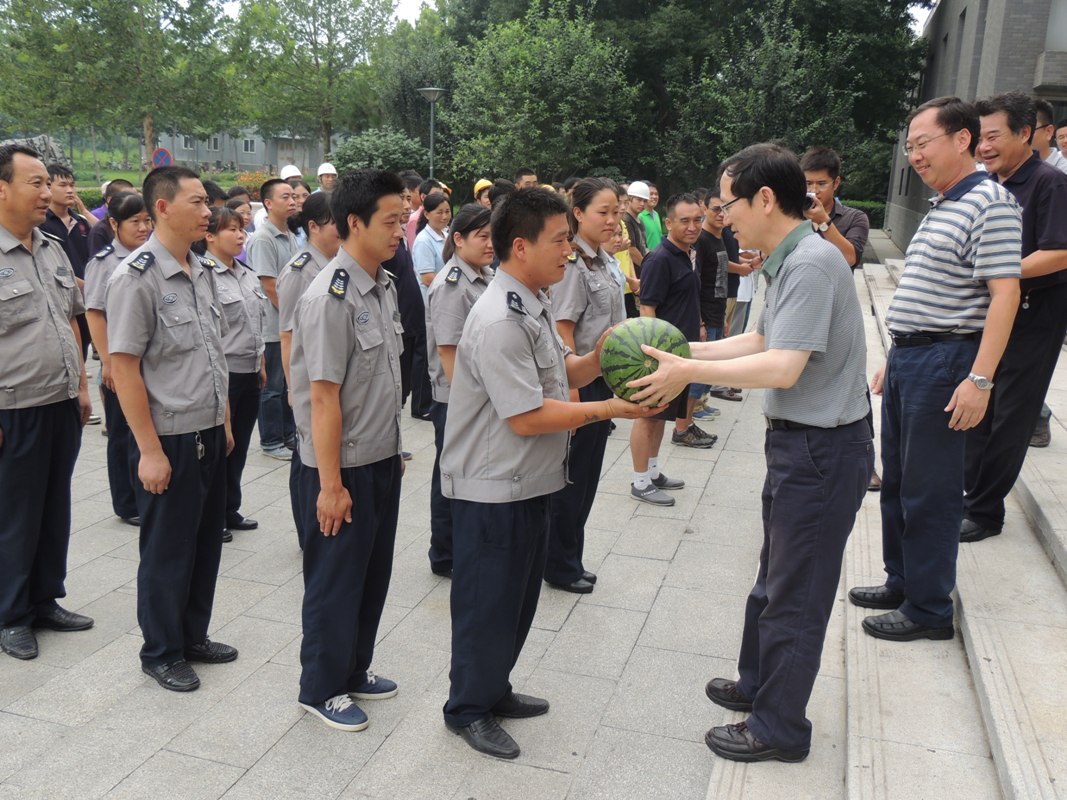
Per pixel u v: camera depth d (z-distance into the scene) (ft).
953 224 10.38
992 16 45.19
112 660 12.03
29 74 74.84
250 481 19.58
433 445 22.27
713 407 25.25
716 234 22.16
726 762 9.38
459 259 14.05
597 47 68.80
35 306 12.10
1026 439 12.62
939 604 11.03
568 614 13.37
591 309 14.15
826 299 8.14
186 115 80.18
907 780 8.54
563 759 9.88
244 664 11.98
